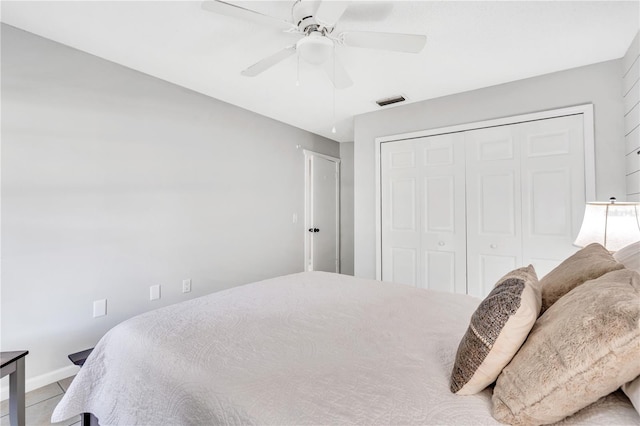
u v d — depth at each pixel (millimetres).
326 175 4715
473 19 1791
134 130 2490
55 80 2080
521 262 2623
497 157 2729
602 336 618
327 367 970
